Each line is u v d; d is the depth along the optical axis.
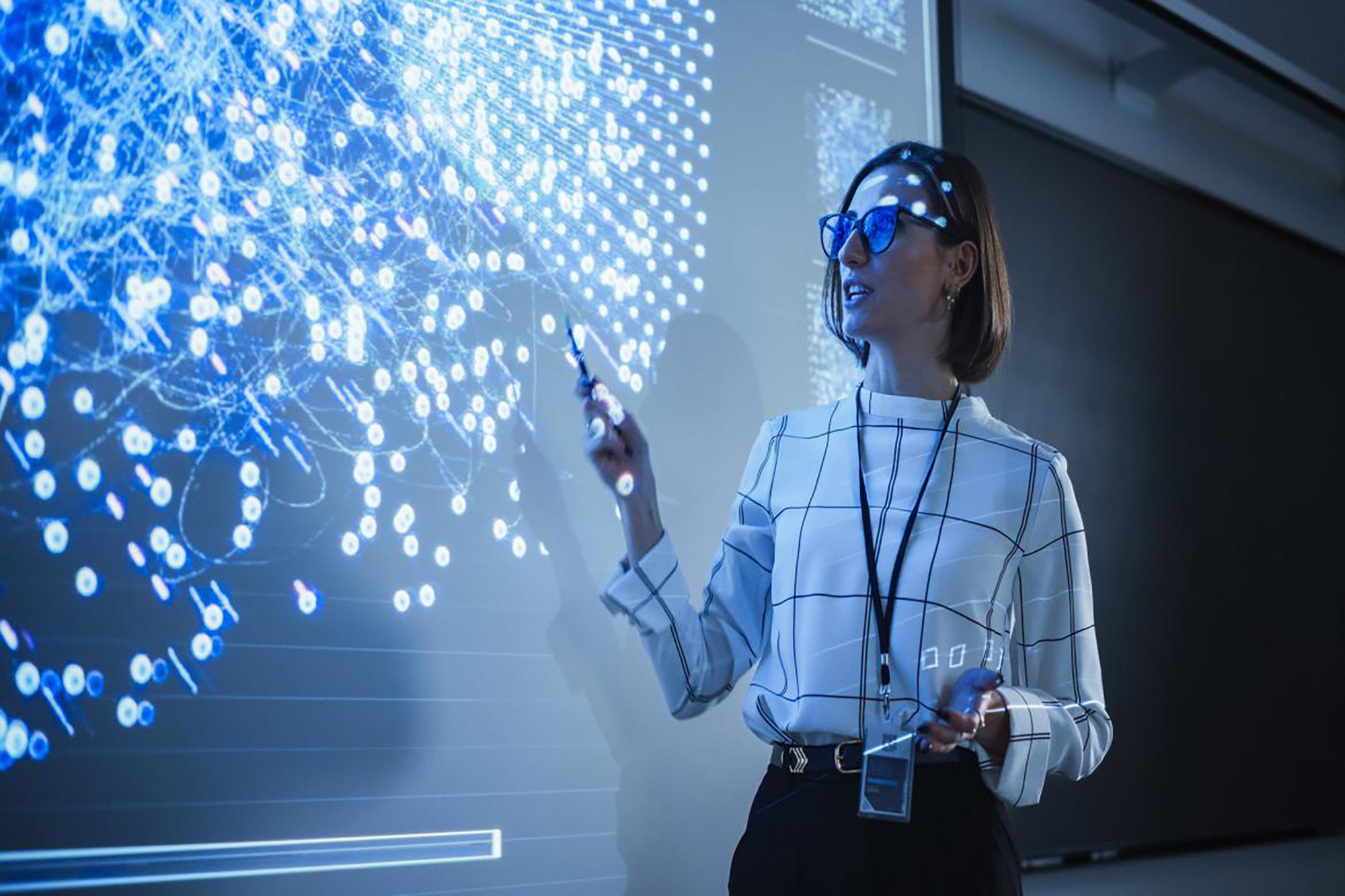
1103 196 2.77
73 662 1.12
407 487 1.37
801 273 1.87
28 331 1.12
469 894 1.35
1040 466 1.29
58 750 1.10
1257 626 3.00
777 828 1.18
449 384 1.42
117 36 1.19
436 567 1.38
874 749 1.11
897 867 1.10
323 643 1.28
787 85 1.92
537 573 1.47
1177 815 2.64
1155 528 2.74
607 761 1.50
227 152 1.26
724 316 1.75
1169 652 2.72
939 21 2.22
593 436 1.32
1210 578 2.88
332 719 1.27
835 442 1.35
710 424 1.70
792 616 1.25
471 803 1.37
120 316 1.17
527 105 1.54
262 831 1.21
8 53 1.12
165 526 1.19
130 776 1.14
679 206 1.71
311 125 1.33
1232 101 3.32
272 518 1.26
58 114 1.15
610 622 1.54
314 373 1.30
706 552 1.66
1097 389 2.64
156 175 1.21
